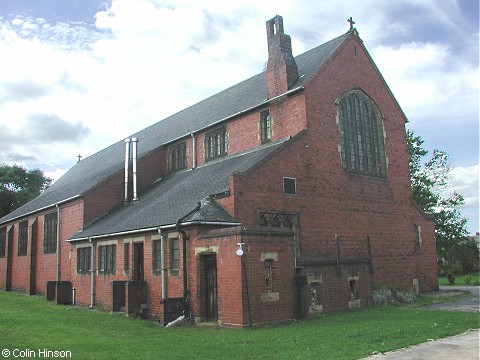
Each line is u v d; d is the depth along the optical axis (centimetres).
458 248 5806
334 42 2667
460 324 1475
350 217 2408
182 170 3138
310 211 2220
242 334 1415
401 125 2861
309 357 1054
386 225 2605
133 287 2058
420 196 4738
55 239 3247
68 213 3092
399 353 1084
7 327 1583
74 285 2759
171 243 1975
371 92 2688
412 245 2744
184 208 2048
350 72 2586
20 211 4200
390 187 2681
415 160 4825
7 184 6469
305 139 2262
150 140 3703
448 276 4125
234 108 2797
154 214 2228
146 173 3219
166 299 1778
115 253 2397
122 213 2716
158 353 1148
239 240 1605
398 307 2136
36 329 1548
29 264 3584
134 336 1454
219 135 2855
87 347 1239
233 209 1928
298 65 2694
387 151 2717
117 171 3059
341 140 2469
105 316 2039
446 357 1021
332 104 2441
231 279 1616
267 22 2559
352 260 2095
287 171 2158
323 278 1942
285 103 2406
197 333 1495
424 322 1548
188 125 3269
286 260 1719
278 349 1162
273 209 2067
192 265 1823
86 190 2923
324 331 1423
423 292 2834
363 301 2106
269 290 1656
